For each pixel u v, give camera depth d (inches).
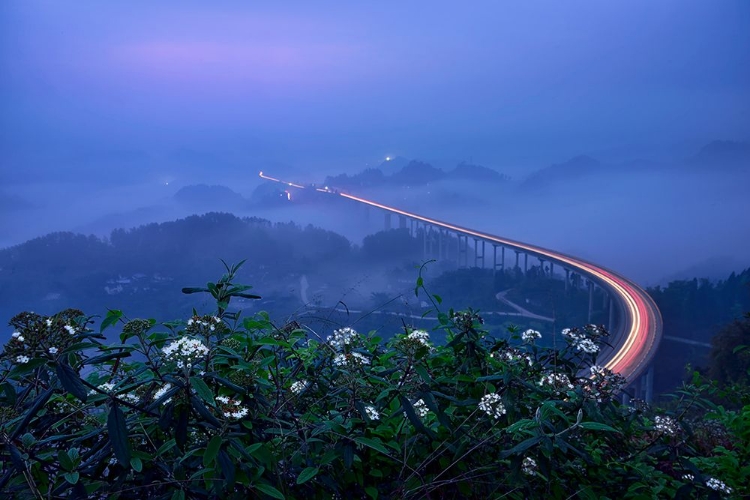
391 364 80.9
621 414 84.0
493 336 85.8
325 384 74.9
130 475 60.8
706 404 96.8
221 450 56.9
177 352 58.2
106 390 59.8
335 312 83.0
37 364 53.5
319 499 66.7
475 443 74.4
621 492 81.0
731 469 90.7
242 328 76.0
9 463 57.7
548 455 67.5
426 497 70.6
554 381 77.3
